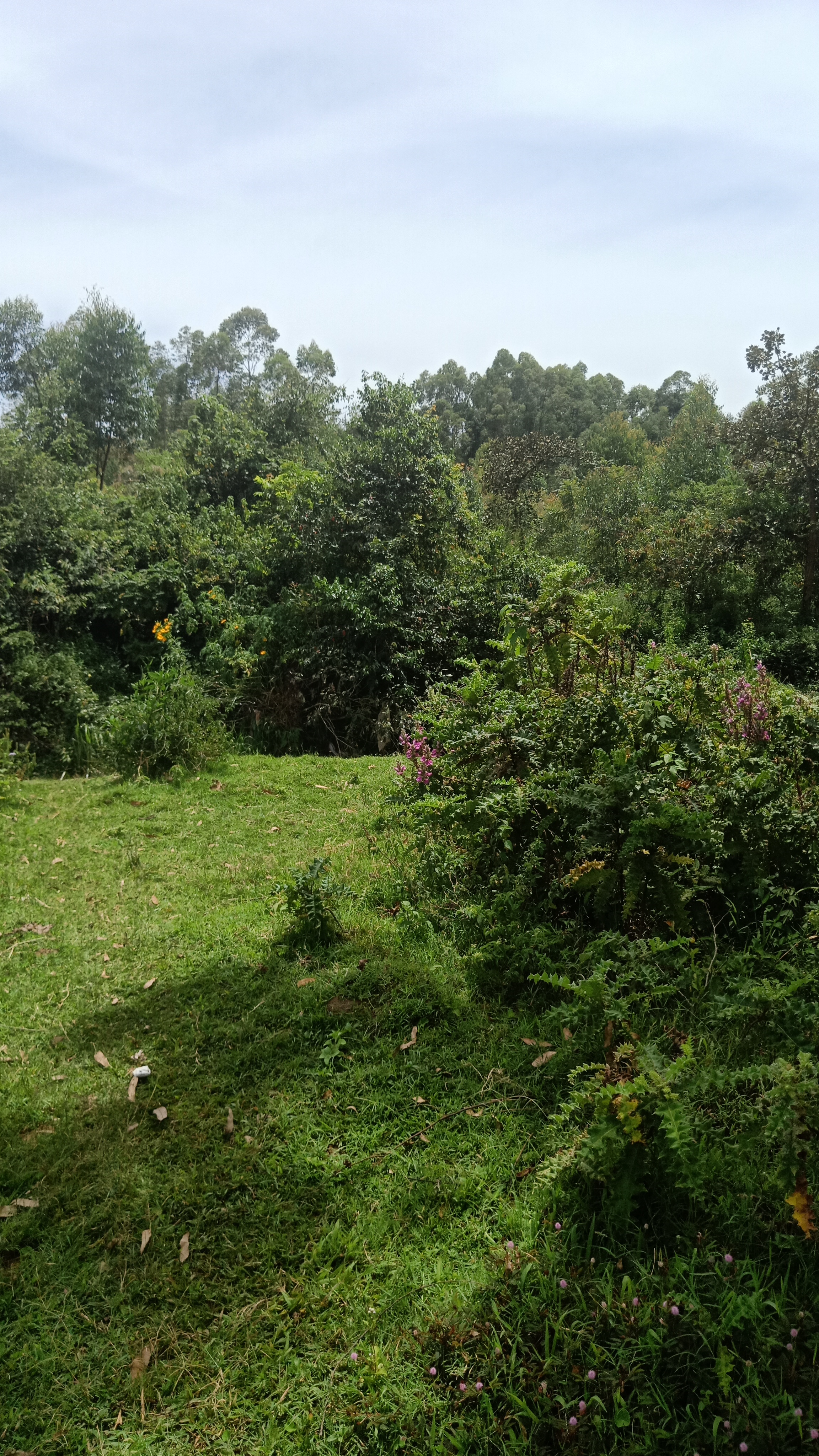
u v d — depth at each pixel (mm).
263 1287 2053
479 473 26188
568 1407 1650
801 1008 2432
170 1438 1723
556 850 3635
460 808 3787
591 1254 1977
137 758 6801
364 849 4746
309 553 10609
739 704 4316
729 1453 1561
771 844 3271
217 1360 1871
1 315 36125
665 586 15430
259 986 3344
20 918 4098
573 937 3322
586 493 23219
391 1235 2166
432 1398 1730
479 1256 2072
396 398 11508
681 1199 2084
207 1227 2232
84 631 9906
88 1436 1729
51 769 7570
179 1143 2521
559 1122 2285
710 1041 2555
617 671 4719
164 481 13977
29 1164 2469
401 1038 2959
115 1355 1898
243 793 6195
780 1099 1981
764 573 14938
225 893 4348
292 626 9688
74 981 3490
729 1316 1743
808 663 12516
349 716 9258
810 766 3684
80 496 11438
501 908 3525
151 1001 3311
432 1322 1879
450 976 3285
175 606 10414
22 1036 3105
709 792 3465
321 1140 2500
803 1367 1687
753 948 2947
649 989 2783
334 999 3205
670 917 3131
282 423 19438
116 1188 2367
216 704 7949
